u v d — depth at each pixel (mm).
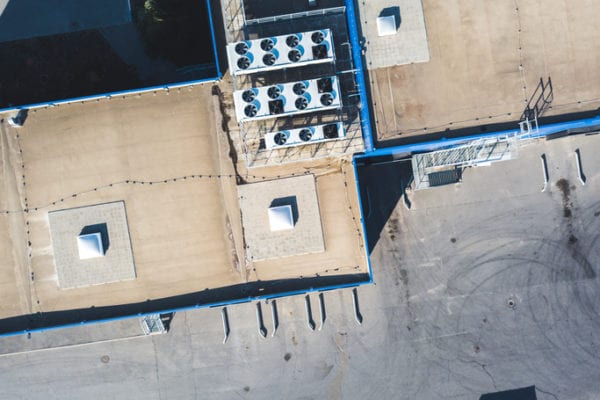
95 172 17109
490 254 20938
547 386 20828
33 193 17109
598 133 20656
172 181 17156
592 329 20812
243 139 16625
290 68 16453
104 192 17141
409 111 16766
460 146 17969
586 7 16750
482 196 20875
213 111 17062
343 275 17312
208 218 17250
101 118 17031
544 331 20859
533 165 20875
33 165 17062
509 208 20875
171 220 17219
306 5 16984
